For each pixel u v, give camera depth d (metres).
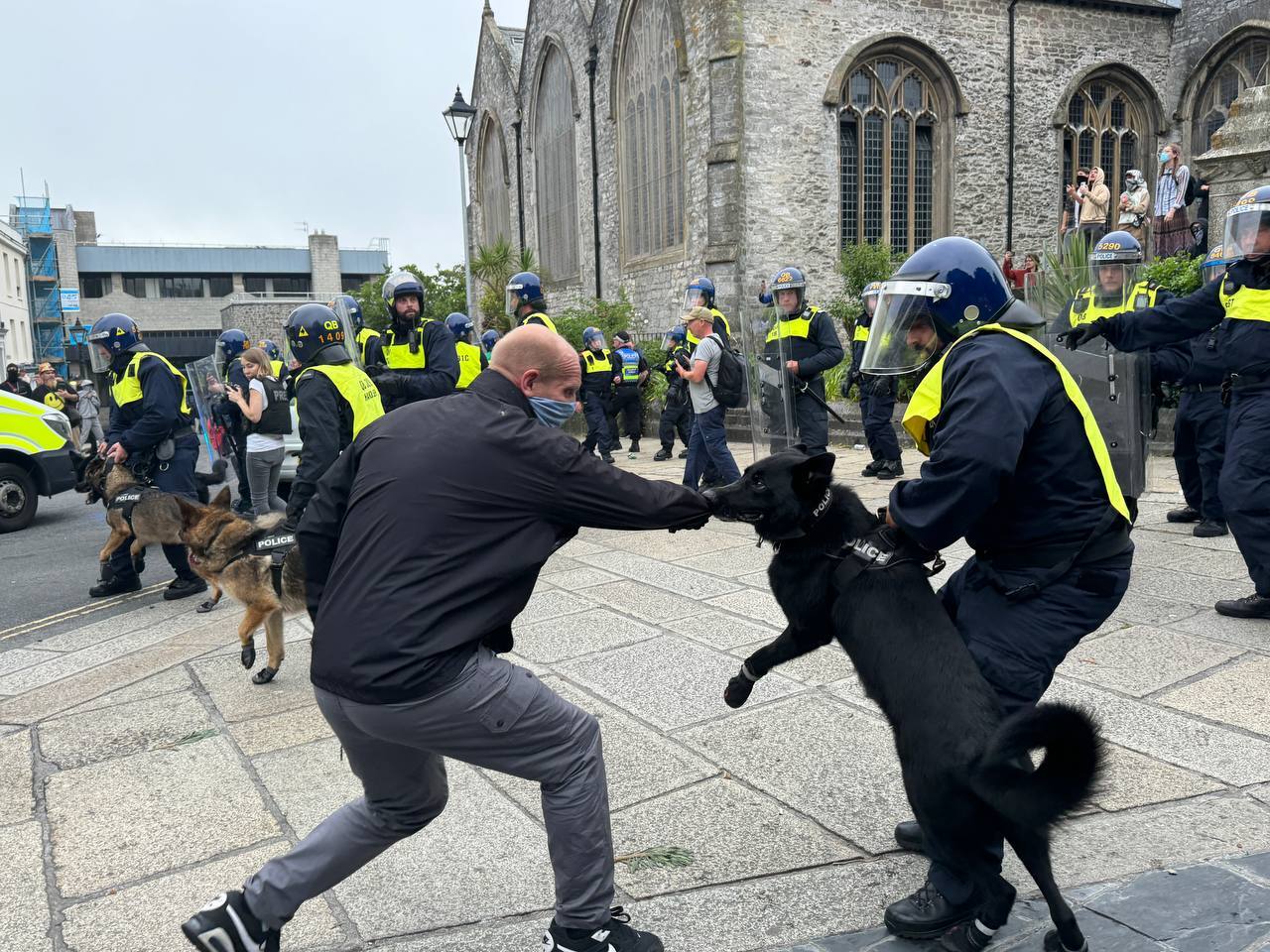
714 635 5.17
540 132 29.05
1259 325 4.80
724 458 8.20
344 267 77.06
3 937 2.76
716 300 19.34
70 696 4.91
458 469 2.15
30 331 61.12
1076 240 12.09
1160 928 2.48
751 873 2.90
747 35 18.78
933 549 2.38
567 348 2.38
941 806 2.19
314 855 2.37
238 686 4.89
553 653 5.00
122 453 7.02
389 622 2.10
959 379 2.35
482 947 2.62
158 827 3.41
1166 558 6.18
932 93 20.67
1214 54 21.30
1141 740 3.61
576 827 2.31
